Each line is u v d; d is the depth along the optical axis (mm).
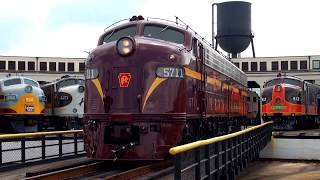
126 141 11359
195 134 13461
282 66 57062
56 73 53281
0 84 22828
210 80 15211
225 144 9539
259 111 39875
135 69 11547
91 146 11828
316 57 56594
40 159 13328
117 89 11602
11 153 12688
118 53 11680
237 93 21641
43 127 27156
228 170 10156
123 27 12992
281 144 18500
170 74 11656
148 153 11258
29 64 54094
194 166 7004
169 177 10211
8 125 23172
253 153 15094
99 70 11922
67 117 25844
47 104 26953
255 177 12469
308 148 18094
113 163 12734
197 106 13289
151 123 11328
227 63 18953
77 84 26562
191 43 12898
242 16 52375
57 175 9945
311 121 35406
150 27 12797
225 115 18047
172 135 11500
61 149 14195
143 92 11438
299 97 29641
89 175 10797
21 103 22656
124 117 11344
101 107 11703
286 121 29578
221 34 52688
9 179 10688
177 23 13352
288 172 13727
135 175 10211
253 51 56375
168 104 11531
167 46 11875
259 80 55969
